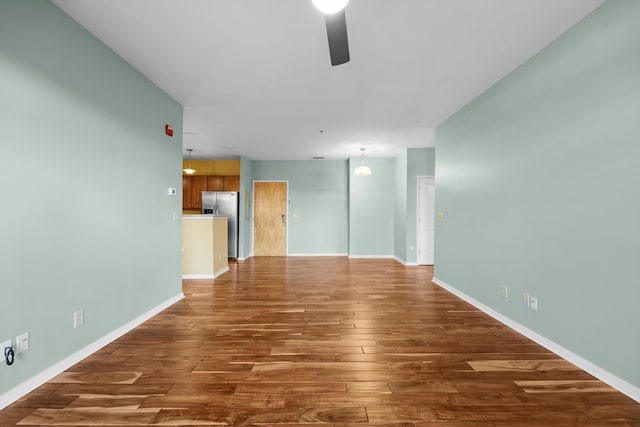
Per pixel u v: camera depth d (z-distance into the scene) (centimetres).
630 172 180
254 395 180
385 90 337
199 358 226
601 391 184
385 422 157
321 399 177
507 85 296
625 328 182
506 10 203
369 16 209
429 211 645
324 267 618
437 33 229
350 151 670
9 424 154
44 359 194
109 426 154
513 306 287
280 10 204
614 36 189
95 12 207
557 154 234
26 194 182
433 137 541
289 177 790
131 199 284
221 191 748
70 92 214
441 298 389
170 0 194
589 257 206
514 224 285
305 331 279
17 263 177
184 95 352
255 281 487
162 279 342
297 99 363
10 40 172
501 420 159
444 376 202
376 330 282
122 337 265
